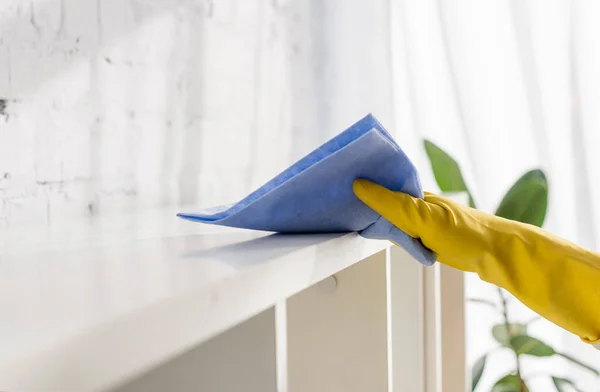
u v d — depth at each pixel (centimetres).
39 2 56
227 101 90
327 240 37
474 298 135
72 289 22
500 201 123
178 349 21
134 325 19
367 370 57
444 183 122
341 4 123
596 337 40
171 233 43
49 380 15
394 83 127
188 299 21
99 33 64
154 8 73
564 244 41
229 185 90
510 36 121
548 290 40
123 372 18
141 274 25
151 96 73
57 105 58
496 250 40
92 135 63
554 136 119
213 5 86
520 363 134
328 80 124
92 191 63
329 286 58
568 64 117
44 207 57
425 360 73
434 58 129
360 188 37
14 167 54
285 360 37
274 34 105
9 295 21
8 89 53
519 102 121
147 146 72
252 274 26
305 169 35
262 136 101
